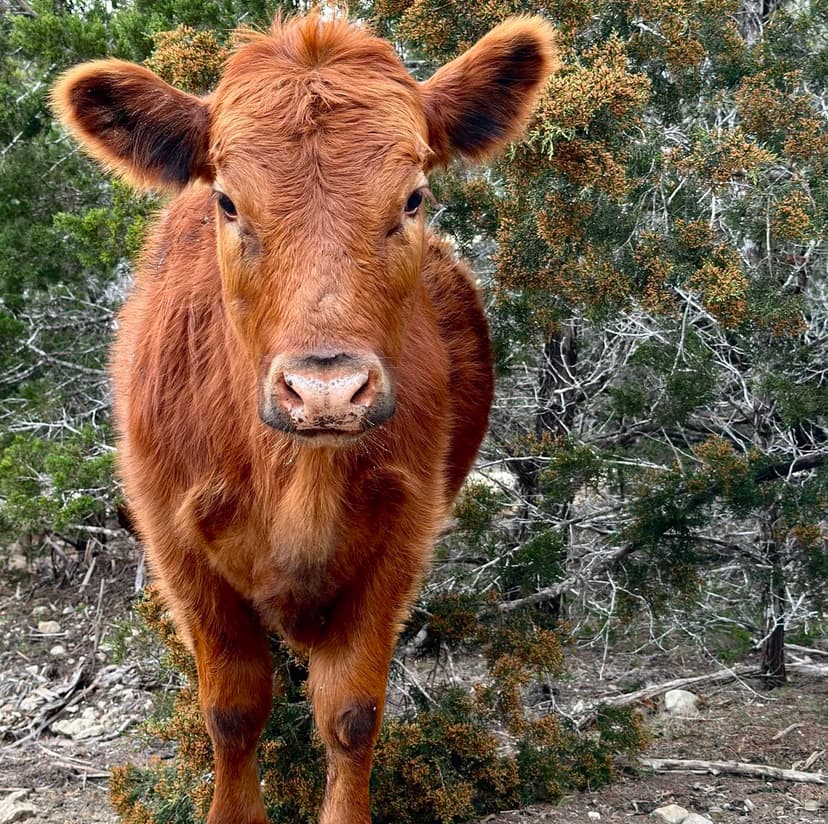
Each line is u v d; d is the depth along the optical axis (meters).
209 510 2.56
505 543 3.38
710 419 3.68
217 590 2.62
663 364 3.30
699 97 3.29
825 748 3.22
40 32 3.64
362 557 2.58
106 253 3.52
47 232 3.85
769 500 3.31
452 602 3.15
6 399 4.10
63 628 3.88
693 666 3.71
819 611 3.38
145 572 3.90
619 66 2.96
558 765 3.04
